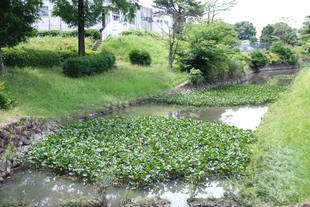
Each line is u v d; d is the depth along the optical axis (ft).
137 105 49.49
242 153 22.97
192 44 76.23
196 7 90.48
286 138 20.76
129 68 69.97
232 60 92.17
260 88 67.82
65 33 84.43
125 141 26.30
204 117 41.24
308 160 16.71
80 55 59.47
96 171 20.26
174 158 22.18
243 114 43.34
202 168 20.75
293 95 31.35
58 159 21.67
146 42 97.50
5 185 19.58
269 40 185.47
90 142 25.75
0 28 38.24
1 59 41.50
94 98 43.21
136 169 19.98
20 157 23.18
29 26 41.93
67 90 43.21
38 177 20.84
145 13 118.52
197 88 70.18
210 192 18.67
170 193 18.66
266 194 16.07
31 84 40.68
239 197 16.66
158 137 27.50
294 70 140.56
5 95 29.84
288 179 15.88
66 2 54.70
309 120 22.44
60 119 32.83
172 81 66.80
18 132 25.08
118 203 17.38
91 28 92.32
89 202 16.72
